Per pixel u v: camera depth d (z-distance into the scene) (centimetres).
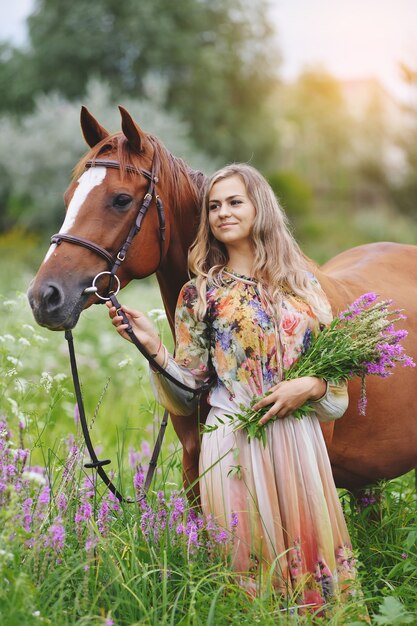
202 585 263
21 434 321
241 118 3144
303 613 266
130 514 305
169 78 2967
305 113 4378
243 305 281
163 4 3000
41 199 2064
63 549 270
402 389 334
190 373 288
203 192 306
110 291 284
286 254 289
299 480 274
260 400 273
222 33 3173
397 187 2211
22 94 2958
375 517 353
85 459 428
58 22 2956
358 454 330
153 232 295
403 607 251
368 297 289
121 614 254
